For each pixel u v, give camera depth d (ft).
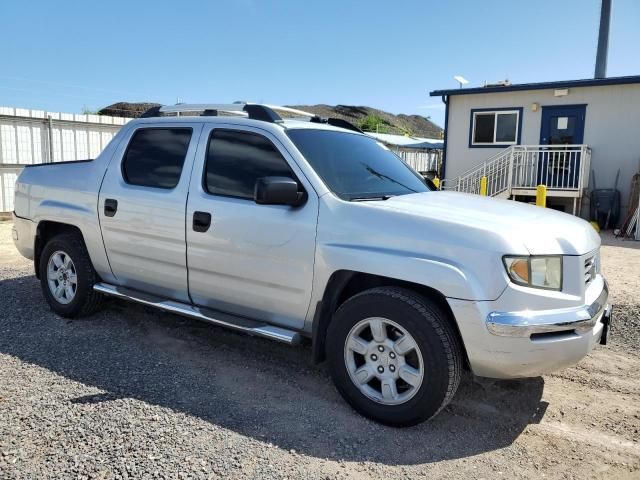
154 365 13.28
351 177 12.72
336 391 12.26
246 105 13.84
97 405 11.06
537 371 10.12
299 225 11.68
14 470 8.80
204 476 8.82
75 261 15.87
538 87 51.37
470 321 9.88
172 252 13.67
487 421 11.16
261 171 12.62
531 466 9.58
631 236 40.29
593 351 15.15
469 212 11.14
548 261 10.14
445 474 9.23
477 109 55.52
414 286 10.91
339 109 261.44
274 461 9.36
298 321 12.16
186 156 13.80
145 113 15.81
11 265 24.39
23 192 17.43
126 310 17.46
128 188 14.61
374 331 10.82
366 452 9.80
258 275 12.30
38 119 42.91
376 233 10.85
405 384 10.81
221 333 15.70
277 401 11.64
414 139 88.28
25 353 13.71
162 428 10.26
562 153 51.24
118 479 8.66
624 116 48.91
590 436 10.67
